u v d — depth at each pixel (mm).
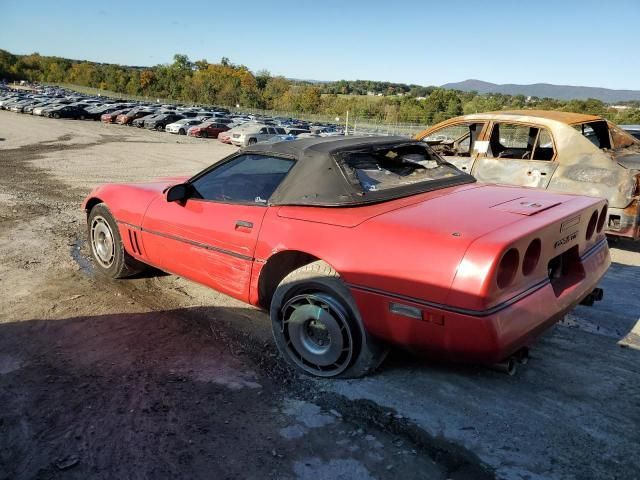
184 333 3742
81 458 2383
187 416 2713
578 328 3838
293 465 2352
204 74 105500
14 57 153000
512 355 2695
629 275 5215
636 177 5465
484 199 3191
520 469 2316
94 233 4957
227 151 23469
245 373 3178
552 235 2785
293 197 3219
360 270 2768
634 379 3098
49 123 39688
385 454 2428
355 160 3314
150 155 19781
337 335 2971
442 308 2506
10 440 2508
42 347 3488
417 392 2932
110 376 3113
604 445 2475
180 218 3875
